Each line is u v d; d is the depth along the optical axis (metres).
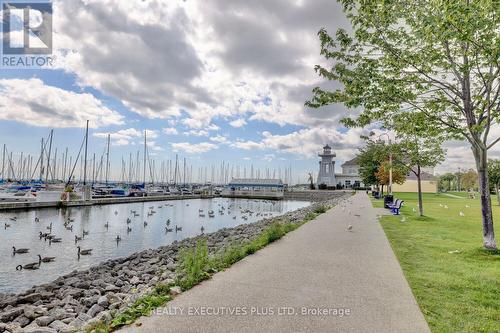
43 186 56.16
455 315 4.82
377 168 43.72
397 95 9.54
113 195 53.75
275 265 7.45
